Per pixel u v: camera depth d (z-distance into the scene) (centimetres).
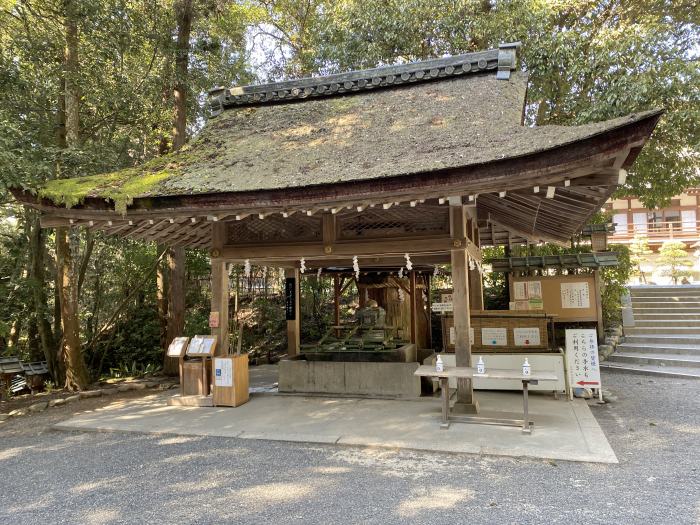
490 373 502
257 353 1260
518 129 511
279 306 1433
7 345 1148
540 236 848
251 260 668
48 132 864
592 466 404
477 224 738
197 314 1316
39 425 608
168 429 543
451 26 1005
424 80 758
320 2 1508
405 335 905
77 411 688
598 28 1009
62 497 370
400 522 311
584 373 644
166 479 399
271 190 496
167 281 1141
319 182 482
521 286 1025
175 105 1045
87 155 764
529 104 1078
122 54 915
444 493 355
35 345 1123
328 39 1177
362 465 419
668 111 848
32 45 819
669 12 1053
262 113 803
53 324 1111
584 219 642
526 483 370
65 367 959
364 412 591
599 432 487
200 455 458
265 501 349
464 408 559
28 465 450
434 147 524
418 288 938
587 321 985
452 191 450
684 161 977
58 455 477
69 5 795
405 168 475
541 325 696
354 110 735
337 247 611
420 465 415
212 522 318
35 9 901
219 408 640
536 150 399
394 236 589
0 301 998
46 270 1123
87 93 880
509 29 946
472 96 672
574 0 980
